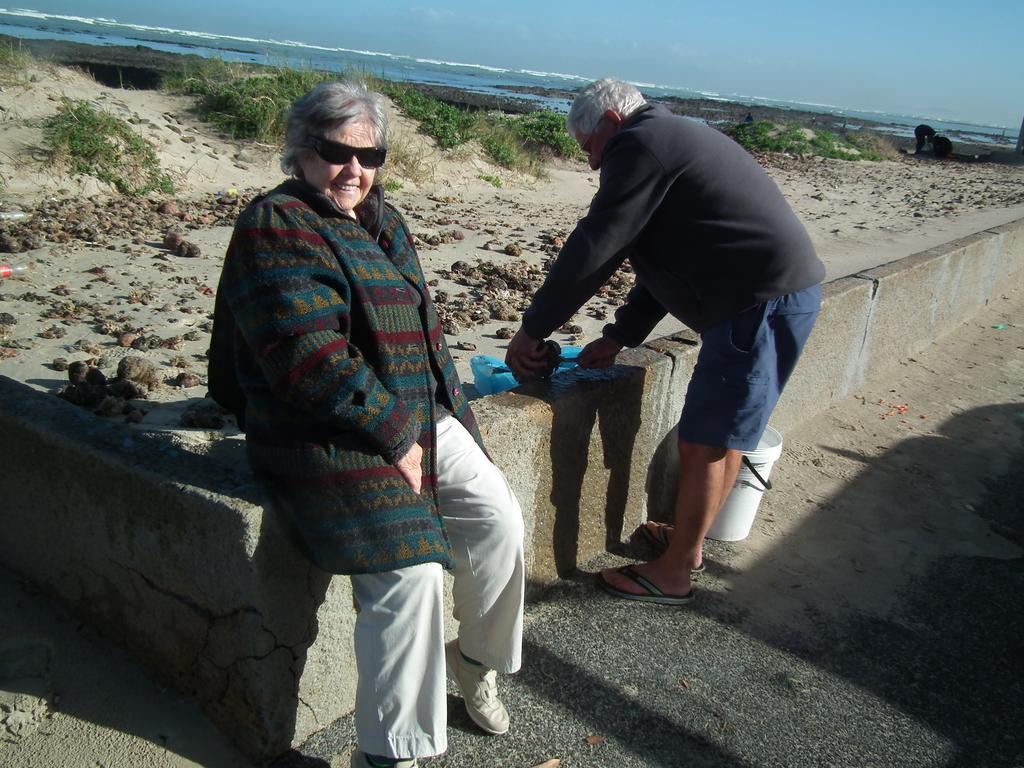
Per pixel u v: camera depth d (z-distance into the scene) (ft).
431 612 7.45
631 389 12.32
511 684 10.05
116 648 9.28
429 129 43.27
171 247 23.68
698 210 9.96
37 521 9.50
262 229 7.17
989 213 52.06
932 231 43.55
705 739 9.58
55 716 8.45
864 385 21.36
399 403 7.39
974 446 18.66
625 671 10.50
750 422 10.65
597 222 9.97
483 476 8.39
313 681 8.58
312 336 7.00
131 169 30.04
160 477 8.10
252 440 7.78
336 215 7.54
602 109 10.42
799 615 12.05
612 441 12.29
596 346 12.40
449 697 9.68
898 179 72.18
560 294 10.34
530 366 11.25
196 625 8.37
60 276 20.39
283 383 7.04
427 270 25.00
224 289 7.38
